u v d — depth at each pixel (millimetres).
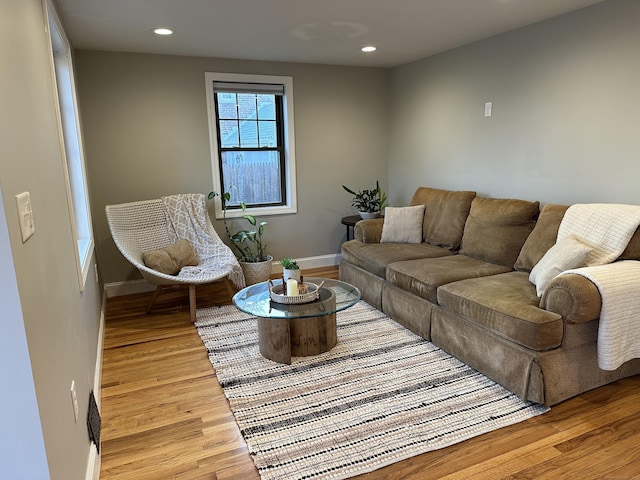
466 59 3955
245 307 2723
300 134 4785
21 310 1045
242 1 2666
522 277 2916
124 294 4254
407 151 4945
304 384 2549
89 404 1926
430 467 1870
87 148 3969
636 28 2654
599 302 2186
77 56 3834
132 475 1855
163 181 4297
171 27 3191
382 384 2527
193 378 2658
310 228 5031
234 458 1951
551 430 2090
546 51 3223
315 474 1842
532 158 3445
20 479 1124
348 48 3994
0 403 1068
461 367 2701
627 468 1838
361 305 3816
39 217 1358
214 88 4352
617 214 2561
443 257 3592
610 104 2850
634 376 2551
